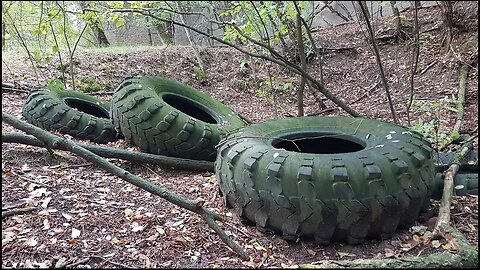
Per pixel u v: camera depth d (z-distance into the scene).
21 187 3.73
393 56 10.04
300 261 2.85
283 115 8.45
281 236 3.13
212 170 4.71
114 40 13.60
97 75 9.03
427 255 2.71
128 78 5.36
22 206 3.40
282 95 9.63
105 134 5.38
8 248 2.82
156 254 2.87
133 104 4.82
